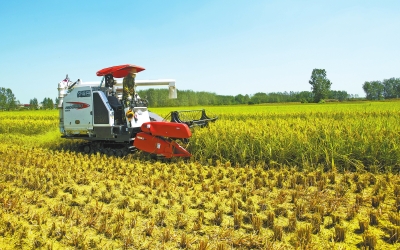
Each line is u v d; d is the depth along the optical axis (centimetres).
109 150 1066
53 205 597
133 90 1043
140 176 759
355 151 805
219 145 941
